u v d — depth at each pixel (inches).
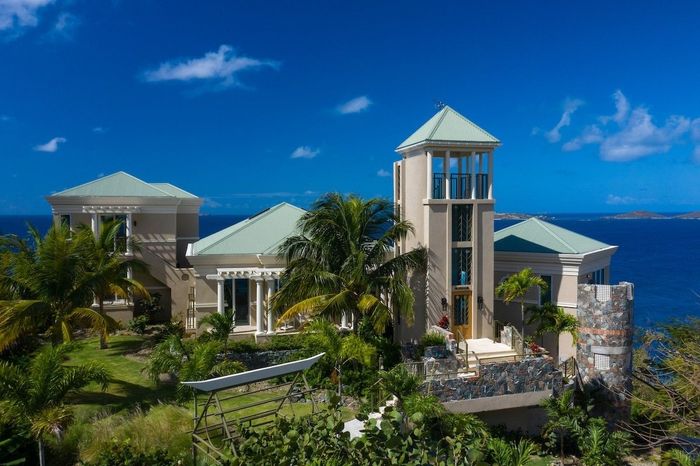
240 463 468.1
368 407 722.8
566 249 1216.2
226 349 1066.7
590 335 1056.2
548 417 976.3
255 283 1300.4
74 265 1001.5
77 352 1181.7
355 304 1069.1
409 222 1160.2
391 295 1094.4
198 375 849.5
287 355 1099.3
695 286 3358.8
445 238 1156.5
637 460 978.1
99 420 789.2
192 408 821.9
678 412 905.5
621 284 1051.9
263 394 956.0
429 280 1145.4
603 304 1043.9
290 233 1346.0
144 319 1365.7
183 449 673.6
